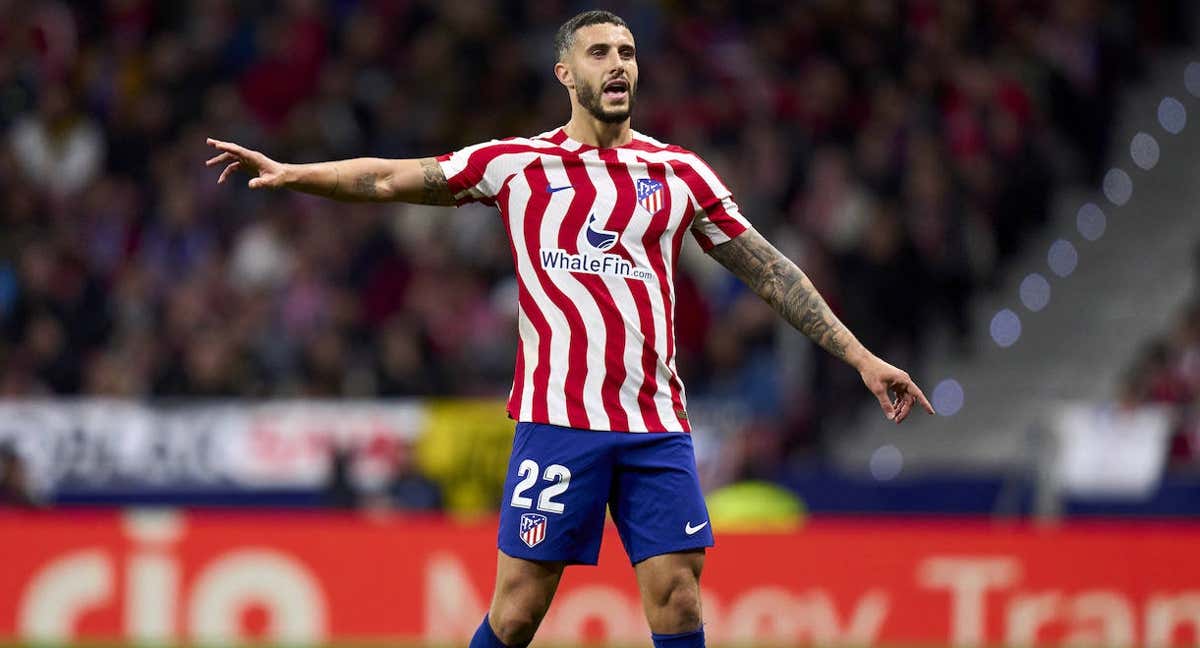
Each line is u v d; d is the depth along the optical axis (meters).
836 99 48.31
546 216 16.17
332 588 30.56
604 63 16.14
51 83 48.75
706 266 44.16
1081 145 49.38
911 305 43.94
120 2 50.88
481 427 37.06
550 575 16.33
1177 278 46.78
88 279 43.25
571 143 16.39
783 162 46.41
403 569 30.61
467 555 30.61
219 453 37.47
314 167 15.77
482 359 41.69
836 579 30.84
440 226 44.97
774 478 38.88
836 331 16.30
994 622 30.73
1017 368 45.41
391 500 37.09
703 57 49.88
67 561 30.45
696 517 16.16
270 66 48.97
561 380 16.03
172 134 47.69
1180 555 30.77
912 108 47.59
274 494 37.31
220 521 30.66
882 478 38.84
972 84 48.44
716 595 30.83
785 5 51.66
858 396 43.19
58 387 41.41
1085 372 45.00
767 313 42.28
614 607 30.36
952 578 30.83
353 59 49.75
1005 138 47.97
